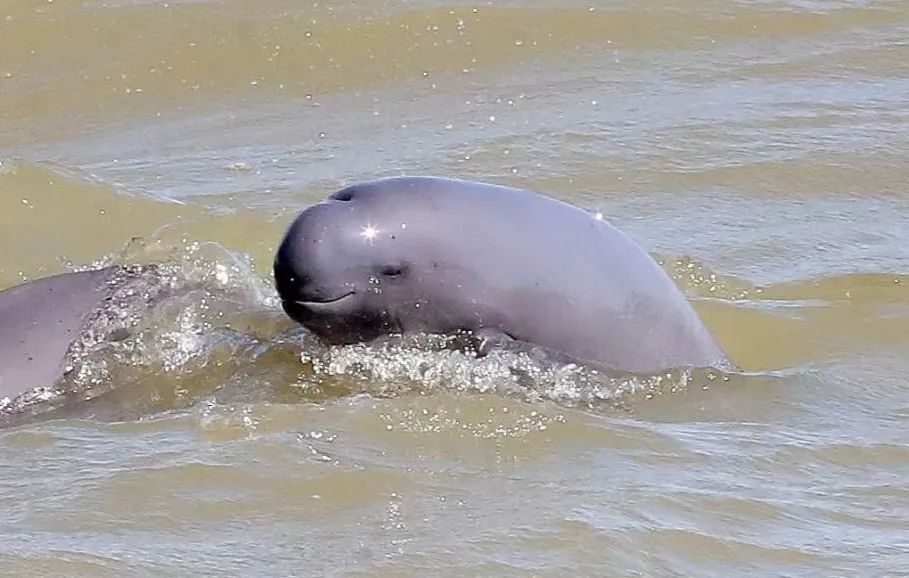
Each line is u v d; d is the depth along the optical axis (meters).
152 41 32.50
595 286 17.27
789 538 13.63
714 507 14.13
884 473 15.13
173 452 15.14
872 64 30.44
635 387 17.14
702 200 24.28
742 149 26.14
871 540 13.63
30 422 16.56
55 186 24.17
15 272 22.19
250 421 15.91
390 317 17.12
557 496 14.22
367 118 29.14
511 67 31.09
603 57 31.33
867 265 21.48
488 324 17.12
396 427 15.72
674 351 17.69
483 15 32.72
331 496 14.18
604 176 25.36
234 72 31.44
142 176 26.58
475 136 27.69
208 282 19.11
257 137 28.59
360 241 16.73
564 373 17.11
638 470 14.93
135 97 30.86
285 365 17.47
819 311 19.78
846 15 32.62
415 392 16.72
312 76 31.17
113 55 32.19
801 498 14.44
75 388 17.31
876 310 19.88
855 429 16.30
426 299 17.00
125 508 13.91
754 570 13.08
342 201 17.09
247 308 18.72
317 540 13.31
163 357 17.77
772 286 20.84
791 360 18.55
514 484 14.50
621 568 12.95
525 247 17.09
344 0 33.62
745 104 28.47
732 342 18.98
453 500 14.12
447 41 32.03
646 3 33.06
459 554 13.05
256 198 25.00
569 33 32.19
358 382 17.09
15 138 29.42
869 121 27.36
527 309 17.09
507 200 17.36
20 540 13.28
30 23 33.34
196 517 13.76
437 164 26.33
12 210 23.55
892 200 24.23
